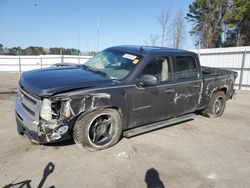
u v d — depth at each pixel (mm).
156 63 4926
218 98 6840
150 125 5086
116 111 4352
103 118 4285
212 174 3779
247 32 38188
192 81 5613
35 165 3707
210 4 42656
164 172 3742
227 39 43125
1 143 4402
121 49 5336
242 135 5625
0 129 5141
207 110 6770
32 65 32531
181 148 4656
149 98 4734
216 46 43188
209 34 42406
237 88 14883
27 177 3391
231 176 3754
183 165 4000
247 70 14281
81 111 3873
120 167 3799
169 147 4660
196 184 3480
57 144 4422
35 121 3736
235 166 4082
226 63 15398
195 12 45281
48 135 3705
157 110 4969
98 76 4500
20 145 4344
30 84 3998
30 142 4469
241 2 36438
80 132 4012
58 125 3707
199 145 4867
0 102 8055
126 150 4383
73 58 28156
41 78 4191
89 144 4145
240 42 39000
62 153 4113
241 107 8828
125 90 4336
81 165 3779
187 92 5508
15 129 5148
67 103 3732
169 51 5309
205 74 6480
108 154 4191
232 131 5859
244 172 3900
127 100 4395
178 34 38031
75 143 4324
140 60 4719
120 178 3504
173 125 5992
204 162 4152
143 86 4590
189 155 4379
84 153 4160
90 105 3941
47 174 3486
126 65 4734
